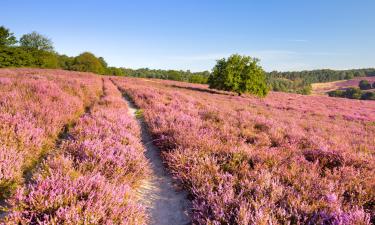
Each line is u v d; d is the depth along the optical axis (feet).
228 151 18.07
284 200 11.88
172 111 33.88
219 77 119.85
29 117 20.04
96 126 21.89
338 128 40.88
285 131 29.81
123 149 16.69
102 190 11.13
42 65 264.93
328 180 14.44
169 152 17.97
